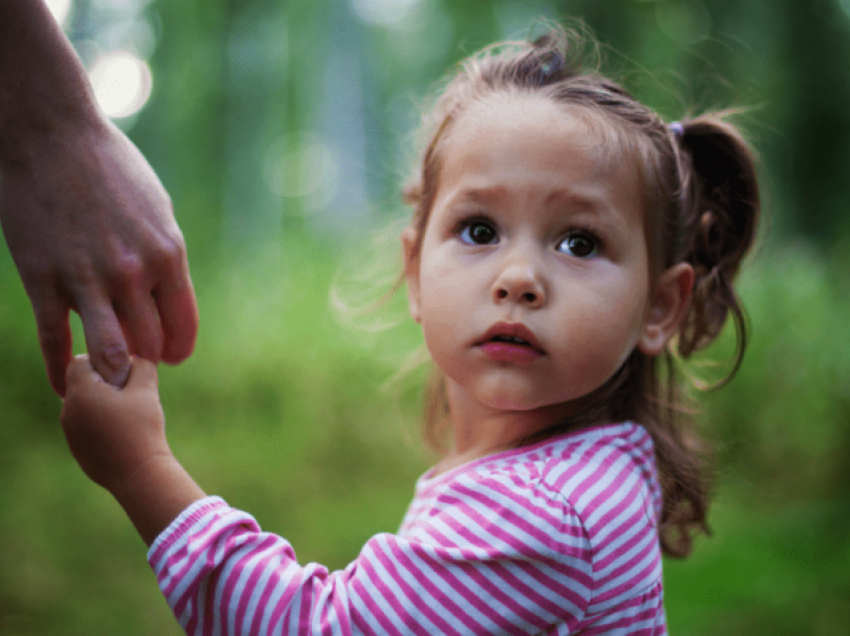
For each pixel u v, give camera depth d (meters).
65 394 0.99
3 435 3.97
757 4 7.07
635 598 0.92
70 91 0.93
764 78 6.88
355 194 9.71
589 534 0.88
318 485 4.27
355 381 4.71
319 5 9.34
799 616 2.94
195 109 7.93
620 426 1.04
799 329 4.70
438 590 0.85
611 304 0.96
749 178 1.36
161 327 1.00
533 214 0.96
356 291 2.82
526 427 1.05
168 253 0.95
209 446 4.40
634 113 1.10
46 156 0.92
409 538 0.90
